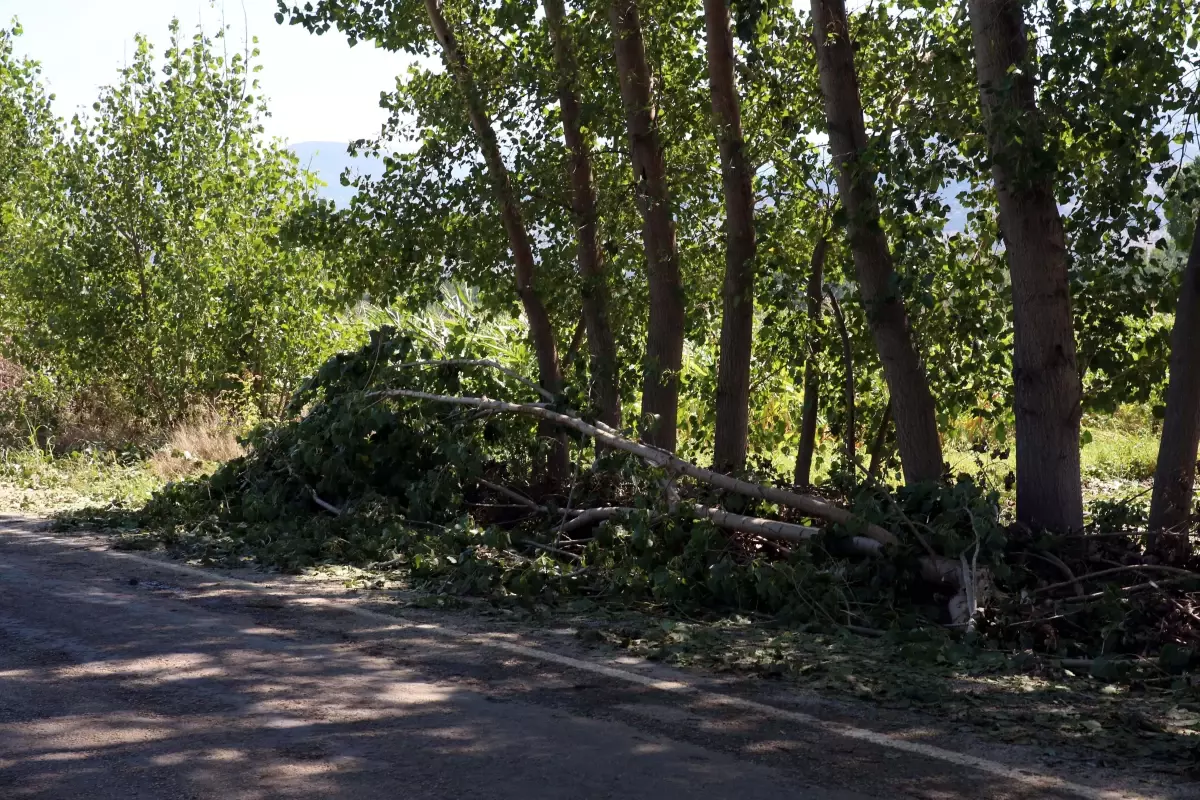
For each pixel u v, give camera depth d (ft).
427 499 39.27
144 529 41.78
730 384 42.93
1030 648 25.75
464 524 36.01
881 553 29.91
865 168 33.71
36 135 77.46
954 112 34.24
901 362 35.94
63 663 22.99
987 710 20.58
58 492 54.08
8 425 70.38
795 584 28.78
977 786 16.58
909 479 36.11
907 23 40.50
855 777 16.88
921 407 35.94
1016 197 32.58
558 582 31.37
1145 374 36.47
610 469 38.06
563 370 49.96
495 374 45.73
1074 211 34.12
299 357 69.51
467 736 18.63
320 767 17.12
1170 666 23.73
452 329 54.60
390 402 42.19
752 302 43.16
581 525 38.29
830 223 43.55
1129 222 35.81
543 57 46.06
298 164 70.44
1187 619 26.50
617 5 42.98
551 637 26.05
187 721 19.30
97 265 69.87
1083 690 22.75
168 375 70.74
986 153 32.60
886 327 35.86
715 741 18.51
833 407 45.34
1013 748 18.39
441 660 23.66
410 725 19.20
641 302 48.55
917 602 30.07
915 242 34.86
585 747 18.12
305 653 24.00
